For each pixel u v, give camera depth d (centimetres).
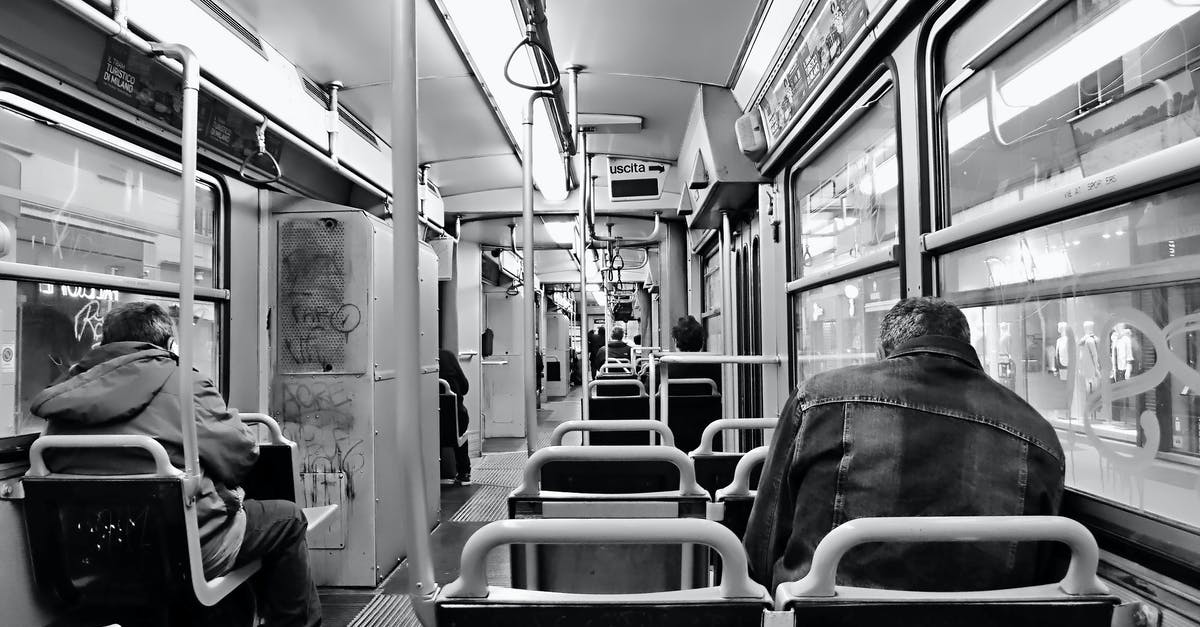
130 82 242
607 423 237
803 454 138
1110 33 136
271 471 290
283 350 382
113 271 259
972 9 183
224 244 338
